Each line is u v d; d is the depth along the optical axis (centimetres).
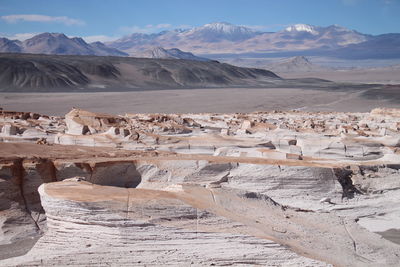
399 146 4578
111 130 4441
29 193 2898
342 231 2538
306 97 19088
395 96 18512
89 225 2019
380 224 3038
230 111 14300
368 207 3212
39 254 2028
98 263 1972
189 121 7188
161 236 2017
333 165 3469
